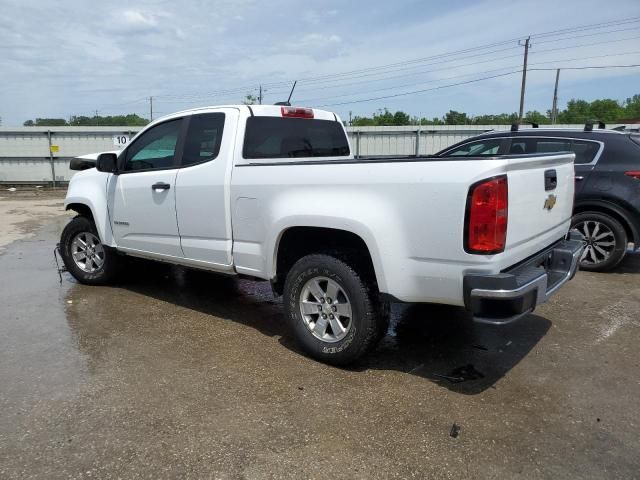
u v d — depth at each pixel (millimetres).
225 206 4270
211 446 2857
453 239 3098
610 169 6117
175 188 4656
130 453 2795
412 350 4164
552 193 3672
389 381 3617
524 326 4672
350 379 3646
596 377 3672
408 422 3092
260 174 3998
